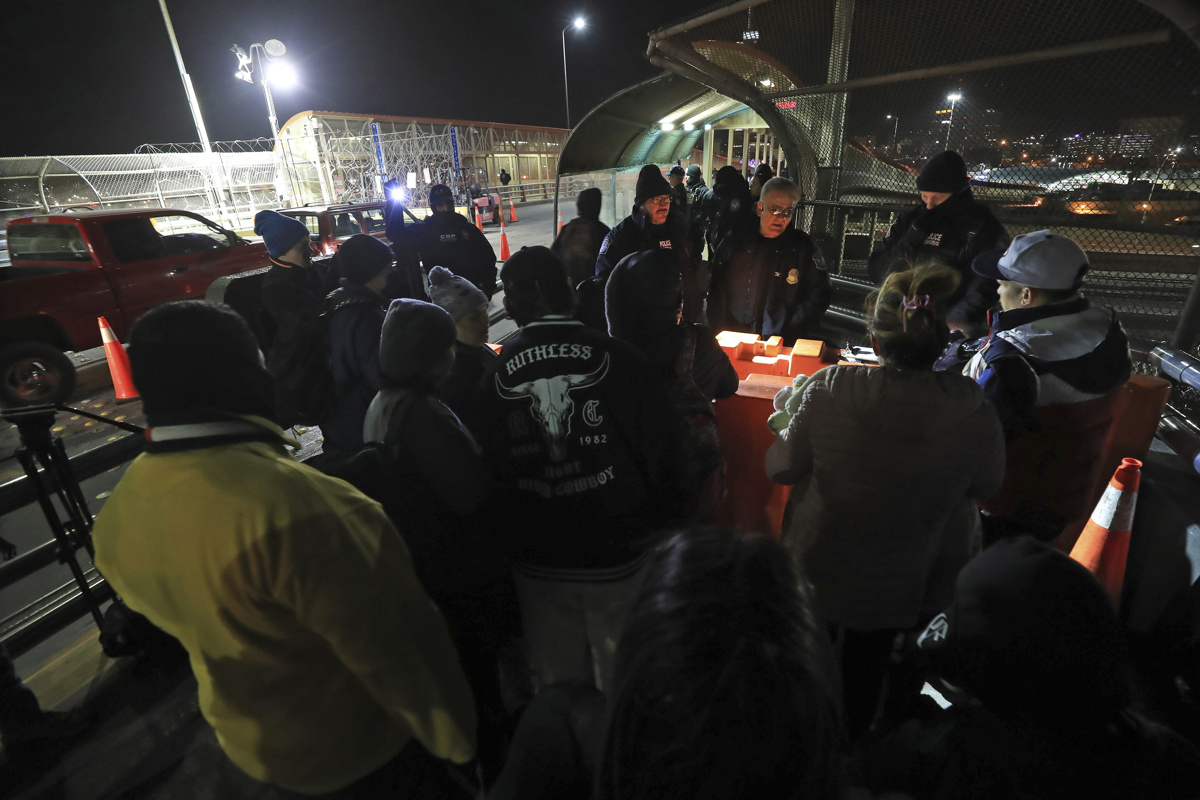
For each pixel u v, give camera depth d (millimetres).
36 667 2406
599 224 4805
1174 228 3207
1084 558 2250
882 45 4477
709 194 7191
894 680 1590
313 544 886
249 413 954
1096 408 1722
